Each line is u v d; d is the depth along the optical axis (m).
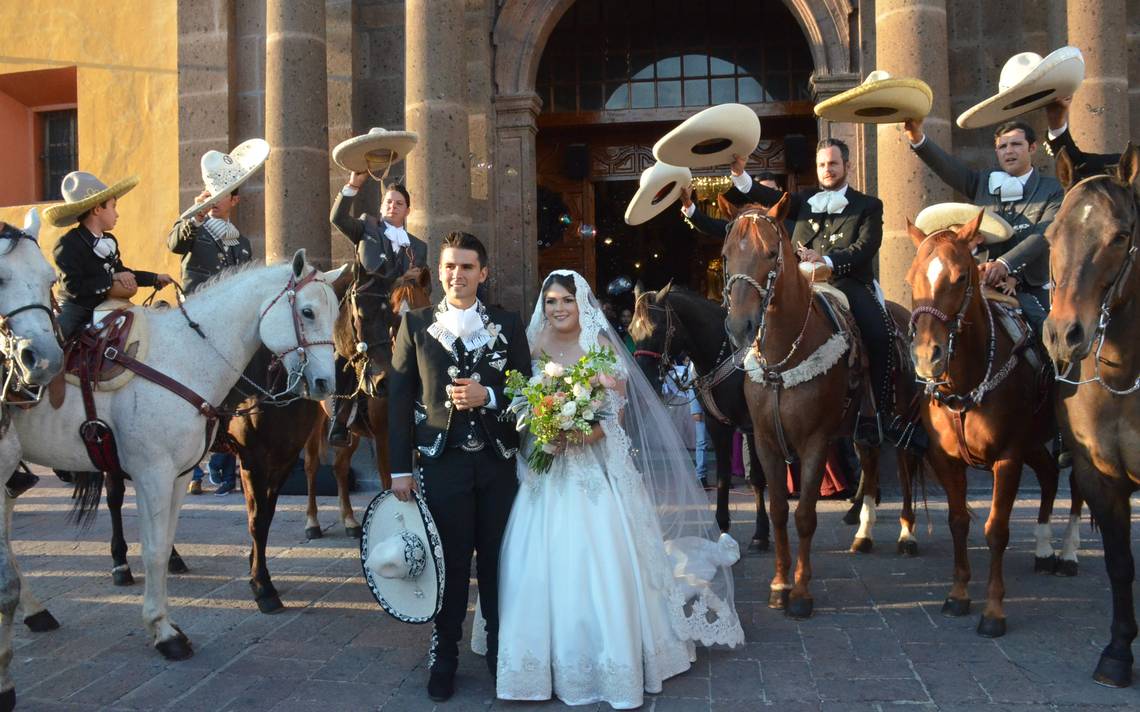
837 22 9.23
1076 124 8.12
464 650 4.53
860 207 5.66
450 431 3.90
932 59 7.93
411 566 3.77
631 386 4.32
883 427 5.66
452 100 8.77
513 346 4.04
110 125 10.84
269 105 9.11
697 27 11.62
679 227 13.80
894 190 7.89
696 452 9.52
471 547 3.96
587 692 3.78
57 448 4.36
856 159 9.20
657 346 6.38
